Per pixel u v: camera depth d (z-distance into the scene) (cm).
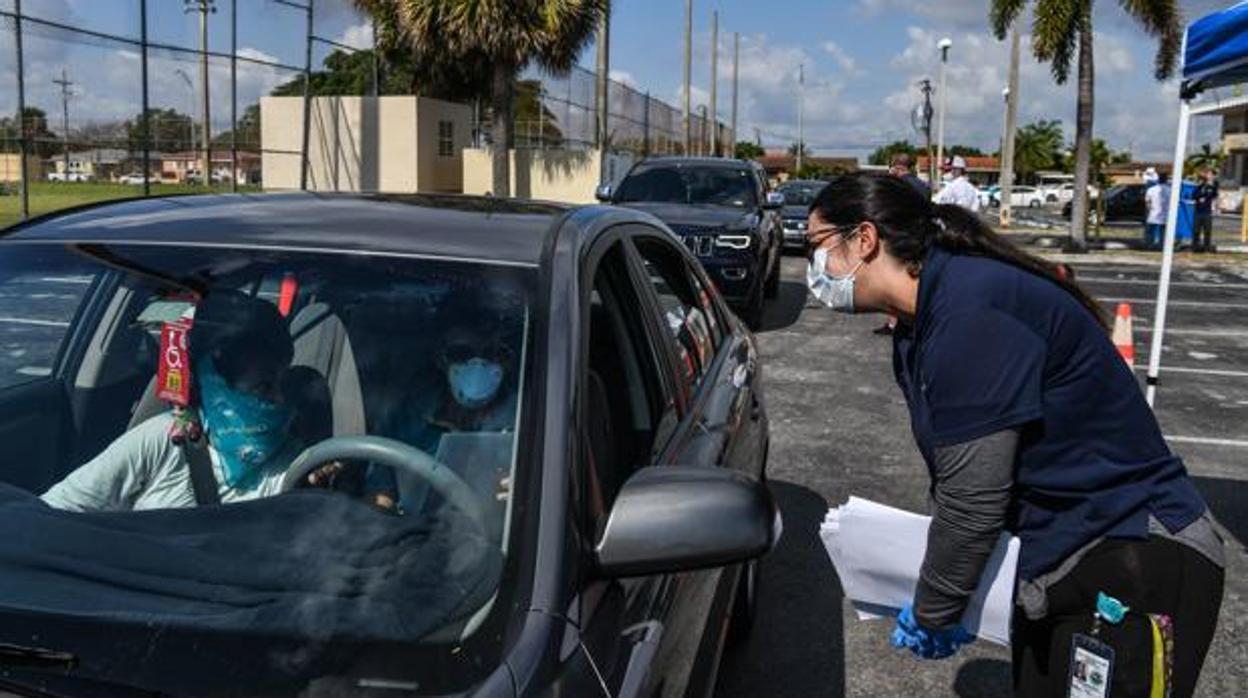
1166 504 211
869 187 215
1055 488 211
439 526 183
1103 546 211
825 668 376
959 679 372
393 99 2120
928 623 216
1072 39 1998
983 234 211
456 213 257
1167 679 208
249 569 180
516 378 201
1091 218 3747
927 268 208
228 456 216
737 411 324
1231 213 4797
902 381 224
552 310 213
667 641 201
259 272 231
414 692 154
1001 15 2073
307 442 212
